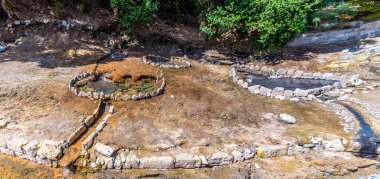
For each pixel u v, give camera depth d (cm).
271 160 788
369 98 1086
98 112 904
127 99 987
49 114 869
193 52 1489
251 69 1379
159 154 761
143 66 1261
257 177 733
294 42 1566
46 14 1485
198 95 1070
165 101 1006
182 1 1738
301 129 899
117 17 1534
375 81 1221
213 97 1069
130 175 718
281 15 1363
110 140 789
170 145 795
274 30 1362
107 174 716
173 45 1515
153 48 1463
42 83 1029
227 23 1381
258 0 1359
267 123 930
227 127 895
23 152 738
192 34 1658
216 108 995
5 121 820
